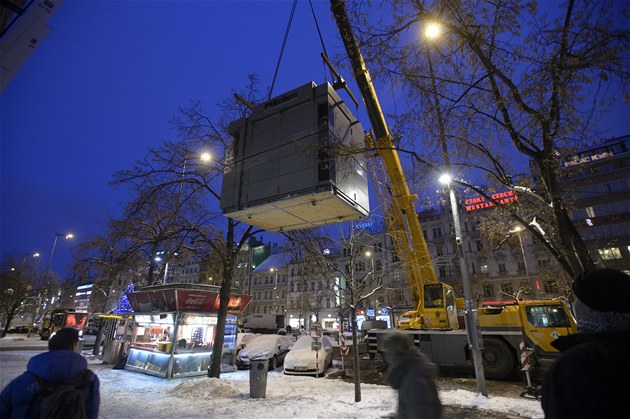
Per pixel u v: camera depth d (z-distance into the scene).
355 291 10.76
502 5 5.67
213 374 11.22
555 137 6.01
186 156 11.77
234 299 15.38
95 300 23.69
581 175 40.94
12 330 56.88
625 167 40.28
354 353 9.23
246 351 16.42
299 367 14.18
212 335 14.77
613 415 1.21
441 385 12.09
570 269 6.11
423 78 6.66
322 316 63.41
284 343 17.61
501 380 12.98
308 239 12.80
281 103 7.49
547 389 1.43
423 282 15.11
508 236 16.91
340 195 6.72
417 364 3.16
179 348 13.72
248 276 78.88
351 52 8.97
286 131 7.20
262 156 7.36
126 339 17.69
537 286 42.19
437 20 5.86
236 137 8.19
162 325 14.31
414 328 14.81
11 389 2.49
